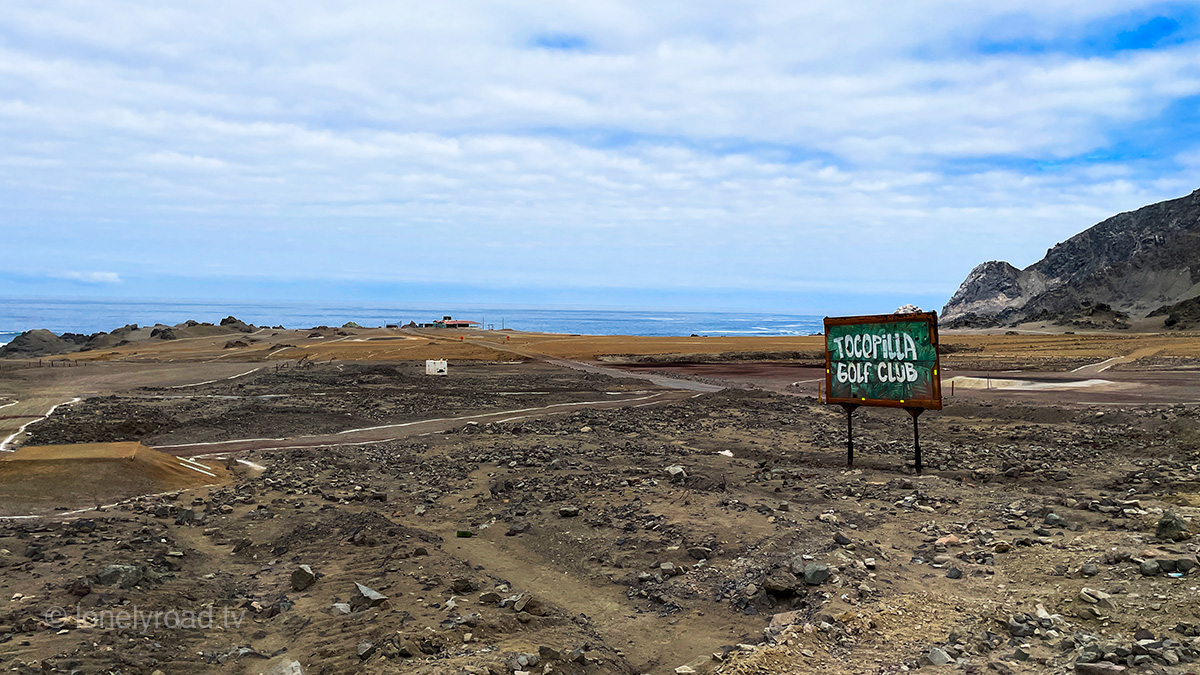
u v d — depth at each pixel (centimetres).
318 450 2816
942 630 853
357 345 12144
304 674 773
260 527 1494
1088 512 1428
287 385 5897
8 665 733
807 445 2798
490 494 1870
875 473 2173
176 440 3294
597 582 1152
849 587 992
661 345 13138
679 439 2989
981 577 1059
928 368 2175
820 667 757
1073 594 925
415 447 2919
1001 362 8656
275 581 1120
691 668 799
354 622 911
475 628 884
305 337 14512
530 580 1172
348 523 1397
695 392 5497
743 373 7688
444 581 1082
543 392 5494
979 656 774
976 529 1341
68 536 1297
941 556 1165
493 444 2841
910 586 1023
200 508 1680
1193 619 796
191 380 6588
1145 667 688
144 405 4447
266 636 895
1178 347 11350
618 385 6138
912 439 2945
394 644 816
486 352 10769
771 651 779
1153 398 4350
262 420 3772
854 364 2361
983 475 2038
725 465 2295
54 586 1007
